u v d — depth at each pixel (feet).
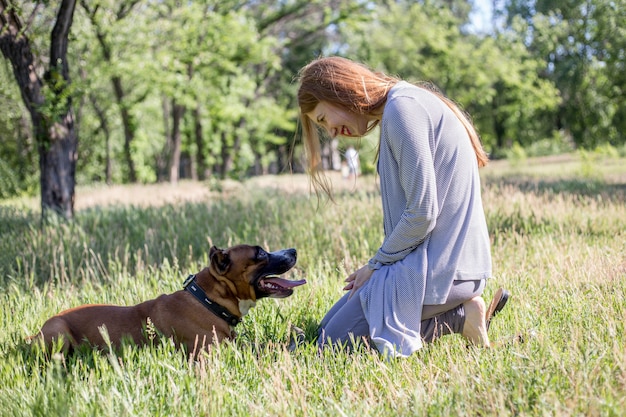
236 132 120.26
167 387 13.07
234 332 16.89
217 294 16.05
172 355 14.66
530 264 22.97
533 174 76.28
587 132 131.75
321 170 16.06
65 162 39.93
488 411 11.21
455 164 14.16
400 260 14.60
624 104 95.14
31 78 38.27
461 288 14.38
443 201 14.21
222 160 127.03
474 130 15.12
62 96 38.34
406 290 14.29
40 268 25.72
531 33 135.13
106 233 31.35
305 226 29.96
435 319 14.84
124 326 15.92
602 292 17.85
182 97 88.74
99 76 73.51
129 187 89.35
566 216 30.91
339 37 127.34
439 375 13.08
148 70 76.13
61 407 11.69
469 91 138.31
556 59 137.39
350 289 15.80
